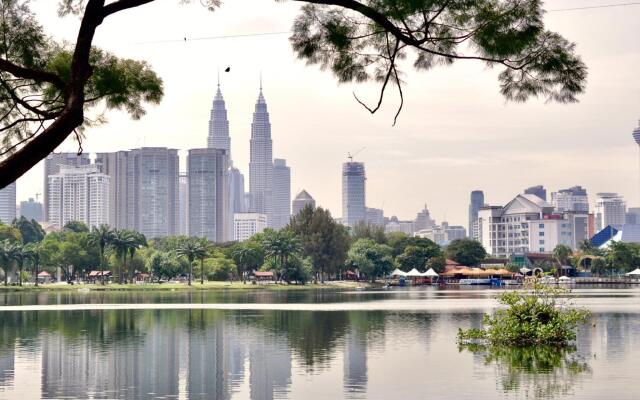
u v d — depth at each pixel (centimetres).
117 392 3011
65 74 1939
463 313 7338
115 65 2041
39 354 4216
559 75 1666
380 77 1833
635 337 4697
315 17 1786
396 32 1670
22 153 1532
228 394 2950
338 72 1822
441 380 3156
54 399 2870
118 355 4162
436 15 1652
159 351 4325
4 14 1914
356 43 1808
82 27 1617
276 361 3866
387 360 3834
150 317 7094
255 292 15838
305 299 11362
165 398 2883
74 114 1572
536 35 1641
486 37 1641
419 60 1802
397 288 18962
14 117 2078
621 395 2777
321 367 3628
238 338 5006
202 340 4894
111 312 7956
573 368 3425
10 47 1938
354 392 2939
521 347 4256
